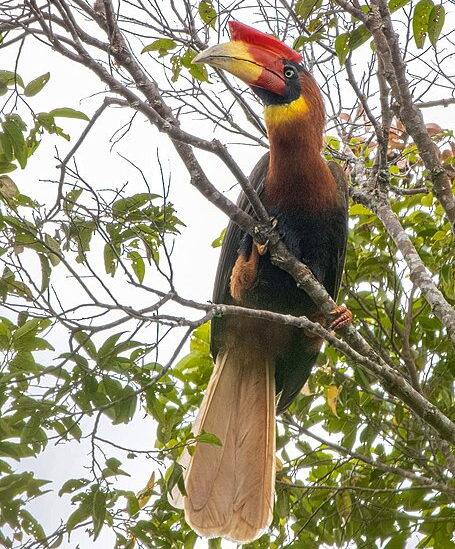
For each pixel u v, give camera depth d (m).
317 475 12.34
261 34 10.84
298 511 11.77
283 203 10.79
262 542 11.59
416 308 12.48
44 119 9.59
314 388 12.34
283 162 10.70
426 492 11.41
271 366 11.71
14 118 9.52
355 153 13.41
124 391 8.52
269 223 10.27
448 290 11.69
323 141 10.96
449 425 9.61
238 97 11.62
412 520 11.37
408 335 11.93
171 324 8.18
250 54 10.72
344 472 12.18
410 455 11.66
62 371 8.52
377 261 12.24
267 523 10.50
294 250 10.91
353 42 10.73
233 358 11.70
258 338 11.62
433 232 12.13
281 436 12.06
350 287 12.55
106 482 8.48
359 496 11.67
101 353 8.50
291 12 11.47
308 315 11.41
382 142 11.20
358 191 11.56
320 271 11.20
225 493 10.73
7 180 9.59
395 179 13.10
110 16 9.50
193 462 10.76
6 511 8.80
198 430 10.88
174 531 10.64
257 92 10.79
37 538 8.95
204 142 9.20
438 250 12.10
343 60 10.80
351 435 11.84
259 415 11.38
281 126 10.61
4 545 8.52
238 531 10.52
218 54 10.72
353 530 11.52
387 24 10.64
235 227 11.45
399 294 12.48
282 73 10.70
